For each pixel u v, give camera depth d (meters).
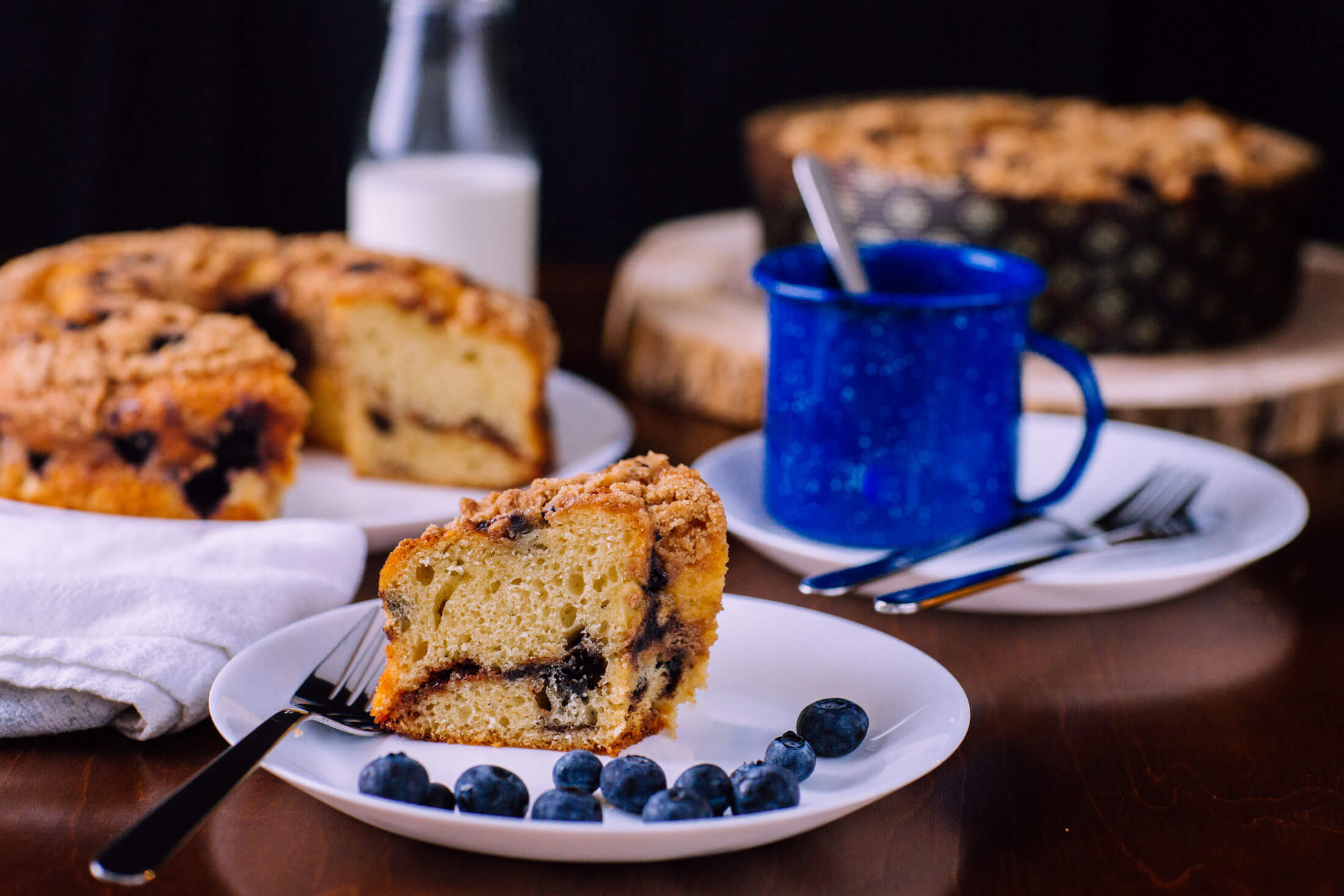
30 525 0.87
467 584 0.78
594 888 0.72
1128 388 1.06
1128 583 0.85
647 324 1.12
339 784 0.75
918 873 0.73
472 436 1.04
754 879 0.73
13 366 0.98
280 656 0.79
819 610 0.87
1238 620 0.88
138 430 0.96
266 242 1.13
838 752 0.77
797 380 0.91
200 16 1.64
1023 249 1.09
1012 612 0.88
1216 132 1.23
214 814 0.75
